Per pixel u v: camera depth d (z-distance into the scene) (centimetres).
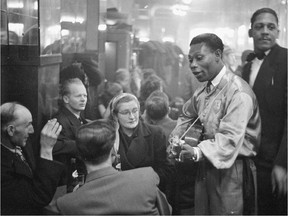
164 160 140
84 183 127
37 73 136
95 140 122
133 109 139
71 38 141
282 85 138
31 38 135
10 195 134
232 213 140
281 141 140
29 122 136
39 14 135
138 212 120
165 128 140
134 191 120
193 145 139
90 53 142
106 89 141
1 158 133
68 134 137
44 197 134
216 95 138
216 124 137
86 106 140
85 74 141
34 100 136
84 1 141
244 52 140
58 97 139
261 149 140
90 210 120
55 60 139
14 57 135
